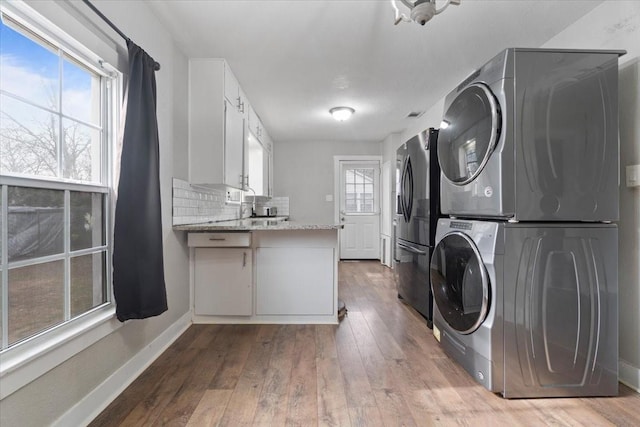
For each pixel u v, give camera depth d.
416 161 2.83
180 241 2.44
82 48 1.42
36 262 1.23
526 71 1.55
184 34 2.28
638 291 1.68
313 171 5.81
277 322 2.63
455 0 1.36
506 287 1.56
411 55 2.58
